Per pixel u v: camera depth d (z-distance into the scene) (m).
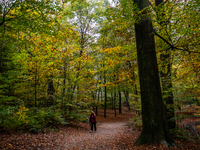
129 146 4.79
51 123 7.72
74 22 13.51
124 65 8.62
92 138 6.74
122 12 5.05
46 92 9.31
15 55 7.35
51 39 7.71
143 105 5.11
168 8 5.19
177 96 6.54
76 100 9.33
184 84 6.73
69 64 9.19
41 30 5.83
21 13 5.35
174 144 4.61
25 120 5.87
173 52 6.71
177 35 6.20
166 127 4.85
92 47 13.92
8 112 5.48
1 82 7.74
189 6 4.71
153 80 4.99
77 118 9.47
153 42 5.32
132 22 5.50
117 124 13.65
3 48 8.56
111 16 5.41
